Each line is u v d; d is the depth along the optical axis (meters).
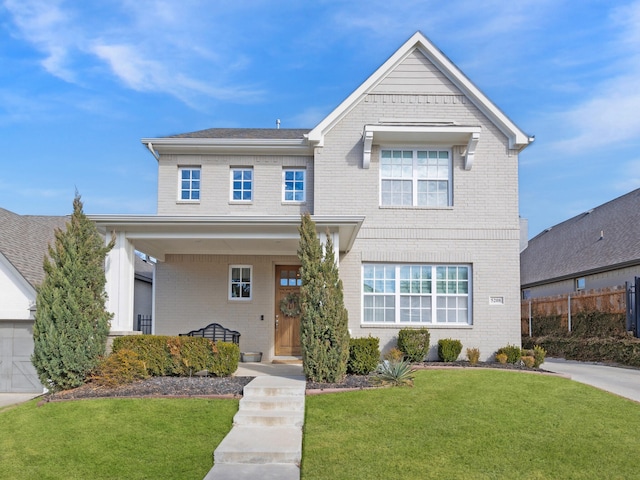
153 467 8.05
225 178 17.55
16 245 16.83
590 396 11.05
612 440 8.70
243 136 18.39
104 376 11.30
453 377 12.44
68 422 9.47
